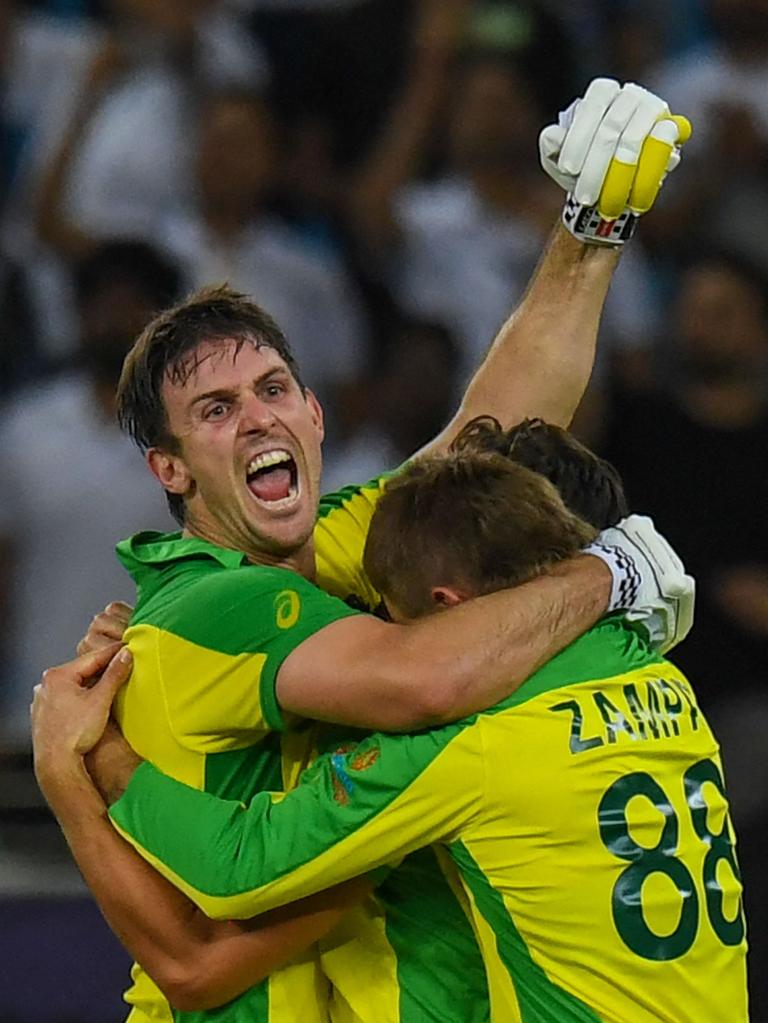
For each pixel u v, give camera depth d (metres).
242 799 10.15
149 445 10.80
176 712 9.95
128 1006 15.73
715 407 21.45
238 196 24.34
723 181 26.16
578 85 26.73
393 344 23.20
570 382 12.01
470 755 9.38
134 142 24.61
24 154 25.14
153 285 21.81
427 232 25.14
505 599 9.59
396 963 10.08
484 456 10.23
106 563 21.62
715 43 27.66
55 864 16.83
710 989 9.66
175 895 9.97
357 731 10.13
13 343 23.52
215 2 26.30
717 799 9.97
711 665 20.62
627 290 25.25
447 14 26.19
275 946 9.80
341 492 11.84
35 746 10.25
